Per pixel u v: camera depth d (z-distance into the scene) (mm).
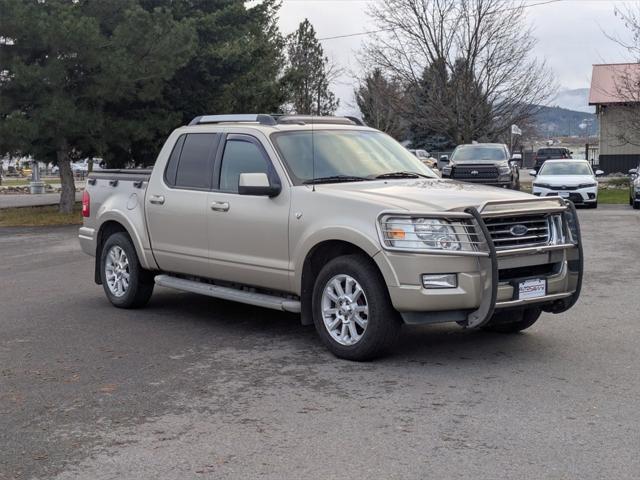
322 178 7535
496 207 6625
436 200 6676
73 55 21562
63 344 7664
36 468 4609
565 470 4426
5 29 21078
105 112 24109
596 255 13203
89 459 4730
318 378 6359
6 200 34375
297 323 8562
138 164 28828
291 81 32094
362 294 6727
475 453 4699
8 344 7691
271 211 7453
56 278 12055
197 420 5391
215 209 8008
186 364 6871
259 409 5602
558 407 5520
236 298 7902
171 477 4441
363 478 4367
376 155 8133
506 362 6754
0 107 21359
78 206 28547
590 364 6641
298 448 4836
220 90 27938
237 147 8070
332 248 7156
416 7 33906
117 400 5867
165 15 22828
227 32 27922
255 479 4391
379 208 6582
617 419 5250
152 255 8891
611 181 39406
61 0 22953
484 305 6441
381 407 5594
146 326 8453
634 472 4383
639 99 35844
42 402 5844
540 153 50688
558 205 7023
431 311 6438
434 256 6324
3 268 13312
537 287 6746
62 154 24875
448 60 34281
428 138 57750
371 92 39469
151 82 23141
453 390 5965
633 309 8844
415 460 4609
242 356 7125
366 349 6691
